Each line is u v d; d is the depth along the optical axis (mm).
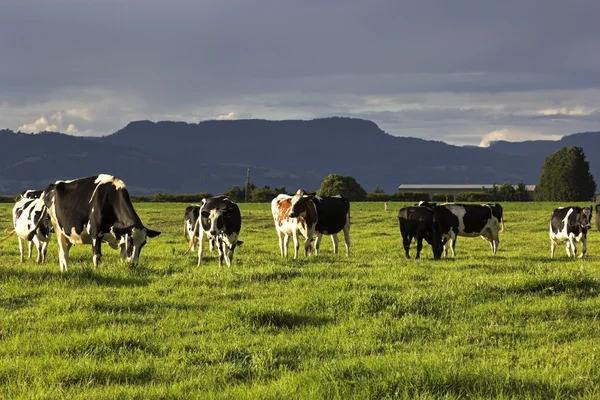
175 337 10086
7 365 8391
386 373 7785
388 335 10406
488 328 10836
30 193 21859
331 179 107812
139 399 7363
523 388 7668
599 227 31688
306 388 7492
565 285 13789
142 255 21484
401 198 107438
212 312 11641
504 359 9023
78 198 16219
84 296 12375
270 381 8086
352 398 7121
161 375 8344
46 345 9422
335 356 9281
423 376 7633
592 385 7793
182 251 24344
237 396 7367
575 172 134750
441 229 23156
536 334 10562
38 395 7305
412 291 13180
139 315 11391
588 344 9812
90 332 10070
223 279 14734
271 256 21609
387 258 21172
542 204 77562
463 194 115062
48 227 19859
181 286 14008
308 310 11992
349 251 24625
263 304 12164
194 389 7762
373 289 13570
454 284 14031
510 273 15938
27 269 15359
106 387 7734
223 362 8930
